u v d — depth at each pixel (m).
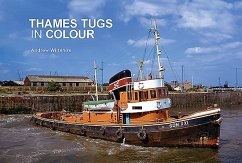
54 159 24.34
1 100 64.25
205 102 95.00
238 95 105.94
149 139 27.44
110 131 29.92
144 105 28.75
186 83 127.19
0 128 41.47
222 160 23.72
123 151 26.47
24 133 36.75
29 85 100.62
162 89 29.09
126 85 29.95
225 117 56.12
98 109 32.47
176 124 26.77
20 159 24.44
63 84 103.44
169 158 24.22
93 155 25.41
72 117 37.72
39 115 46.16
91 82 107.56
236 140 31.77
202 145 26.86
